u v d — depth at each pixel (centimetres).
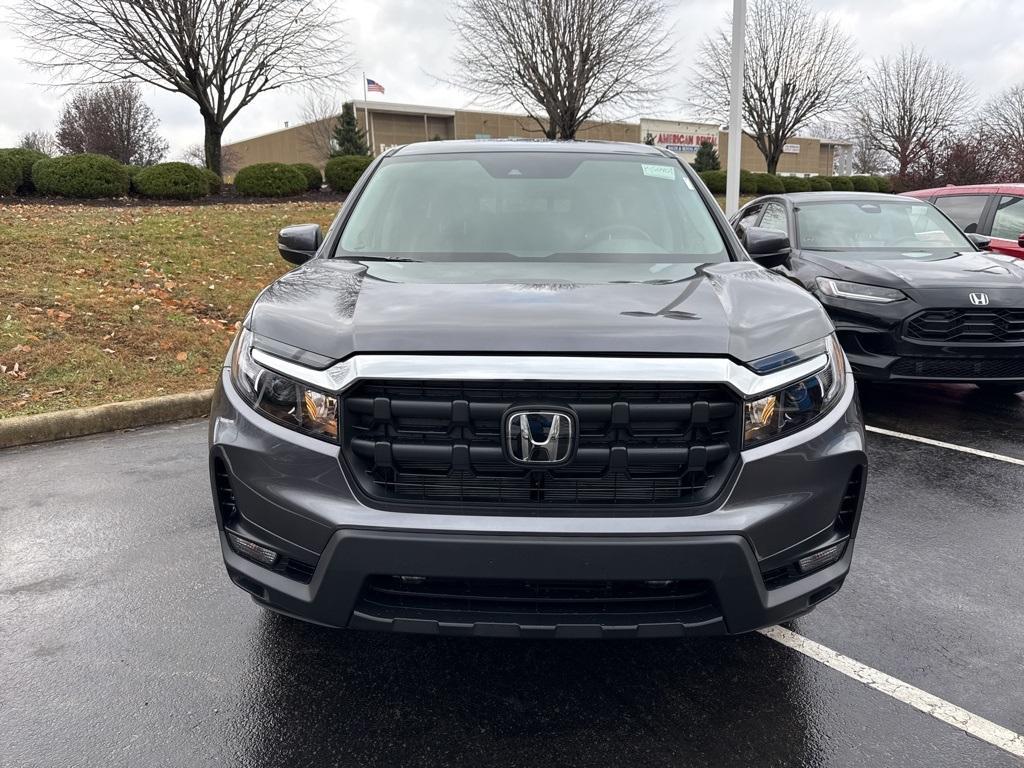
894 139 3891
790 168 6894
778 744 223
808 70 3453
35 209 1244
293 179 1714
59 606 300
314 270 286
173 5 1878
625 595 208
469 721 233
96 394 577
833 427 225
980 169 2697
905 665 265
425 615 207
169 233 1093
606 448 204
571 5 2391
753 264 302
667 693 247
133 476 446
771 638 282
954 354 544
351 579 205
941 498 425
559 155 370
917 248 657
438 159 369
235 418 226
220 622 290
